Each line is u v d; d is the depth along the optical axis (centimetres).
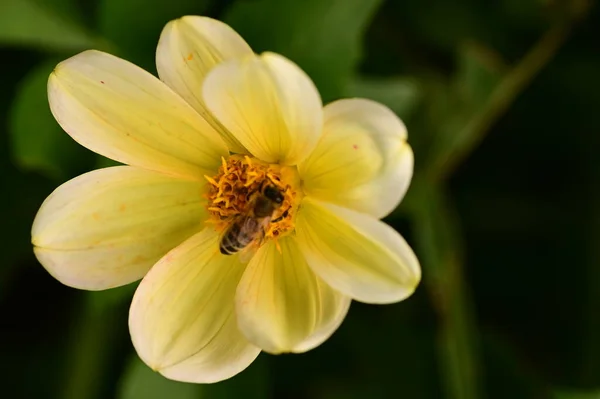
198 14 34
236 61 29
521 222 38
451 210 37
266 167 32
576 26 37
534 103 37
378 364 37
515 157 38
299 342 30
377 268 30
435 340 37
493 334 37
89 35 35
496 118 38
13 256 37
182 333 31
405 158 30
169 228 32
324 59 33
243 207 32
